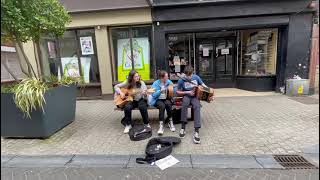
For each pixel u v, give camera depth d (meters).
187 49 9.45
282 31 7.85
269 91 8.52
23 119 4.43
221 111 6.03
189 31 7.82
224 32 9.31
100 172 3.24
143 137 4.29
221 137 4.26
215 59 9.61
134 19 7.72
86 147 4.05
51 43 8.40
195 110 4.20
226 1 7.41
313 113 5.56
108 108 6.98
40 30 4.72
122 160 3.53
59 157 3.71
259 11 7.47
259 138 4.16
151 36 8.09
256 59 8.87
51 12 4.70
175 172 3.16
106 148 3.98
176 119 5.06
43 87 4.47
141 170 3.25
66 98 5.25
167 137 4.09
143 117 4.70
